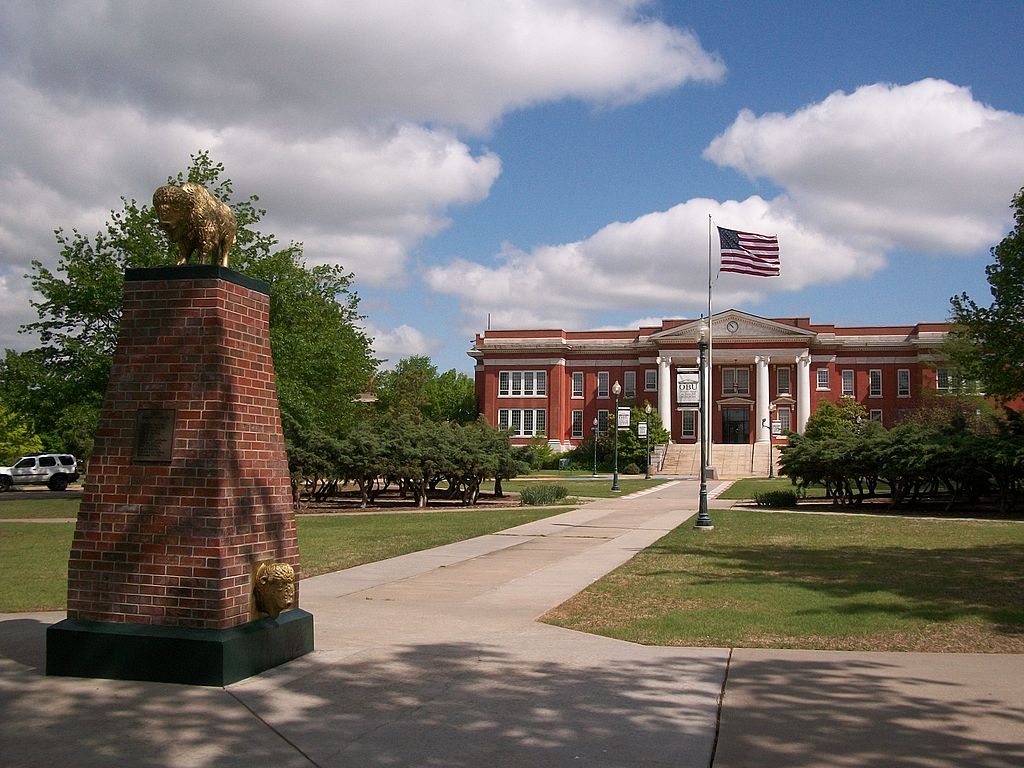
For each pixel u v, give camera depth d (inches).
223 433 293.1
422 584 522.6
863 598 458.0
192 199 304.3
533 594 483.2
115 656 287.0
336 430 1644.9
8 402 1460.4
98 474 298.8
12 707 257.9
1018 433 1115.9
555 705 265.6
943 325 3110.2
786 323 3223.4
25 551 713.6
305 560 632.4
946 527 900.0
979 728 244.4
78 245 1382.9
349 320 1780.3
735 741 233.9
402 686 285.3
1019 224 1179.3
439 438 1302.9
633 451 2842.0
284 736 235.3
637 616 414.0
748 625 389.1
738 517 1047.0
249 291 315.9
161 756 219.9
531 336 3373.5
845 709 262.5
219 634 283.3
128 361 302.4
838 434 1349.7
